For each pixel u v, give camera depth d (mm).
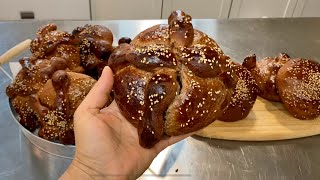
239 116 302
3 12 617
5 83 333
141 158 228
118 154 220
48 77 260
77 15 644
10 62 332
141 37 210
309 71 319
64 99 247
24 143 280
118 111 236
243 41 436
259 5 689
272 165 282
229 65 200
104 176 218
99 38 309
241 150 293
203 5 676
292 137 305
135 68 198
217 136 296
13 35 406
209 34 442
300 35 456
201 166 275
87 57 297
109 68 216
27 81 258
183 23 199
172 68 189
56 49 283
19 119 268
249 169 277
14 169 259
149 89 179
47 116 251
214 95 190
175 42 198
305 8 701
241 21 473
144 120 181
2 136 284
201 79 189
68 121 250
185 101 184
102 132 216
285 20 484
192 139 297
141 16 680
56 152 266
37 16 633
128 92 194
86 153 217
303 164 285
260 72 336
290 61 332
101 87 223
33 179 253
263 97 340
